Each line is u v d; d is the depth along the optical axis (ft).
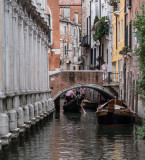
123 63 146.20
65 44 287.48
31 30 117.39
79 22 315.17
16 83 91.45
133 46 125.59
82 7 268.82
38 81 132.26
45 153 72.33
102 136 92.84
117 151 74.33
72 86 169.89
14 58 91.20
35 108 116.06
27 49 109.70
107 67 180.24
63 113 162.40
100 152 73.51
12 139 81.82
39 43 136.26
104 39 188.65
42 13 148.36
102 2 199.31
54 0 182.50
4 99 78.84
